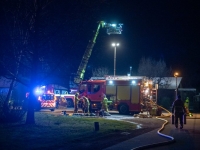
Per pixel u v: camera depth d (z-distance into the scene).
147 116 25.38
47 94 31.00
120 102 28.69
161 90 51.53
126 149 11.00
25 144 11.43
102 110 25.67
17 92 31.92
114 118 23.97
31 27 16.42
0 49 16.84
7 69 16.42
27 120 16.73
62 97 36.56
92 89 29.61
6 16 16.83
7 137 12.77
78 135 13.88
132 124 19.48
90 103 29.55
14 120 17.80
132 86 28.47
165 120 22.91
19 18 16.66
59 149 10.77
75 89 35.00
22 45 16.72
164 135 14.23
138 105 28.14
